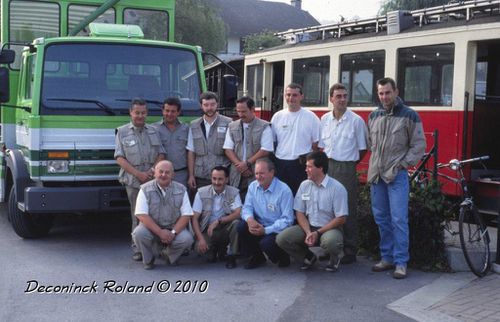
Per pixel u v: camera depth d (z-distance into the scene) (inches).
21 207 303.9
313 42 509.7
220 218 277.0
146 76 317.7
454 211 280.2
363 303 226.5
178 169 298.8
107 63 310.3
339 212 258.8
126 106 308.2
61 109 296.8
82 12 357.1
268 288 244.4
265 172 263.1
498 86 396.2
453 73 376.8
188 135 299.3
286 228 262.8
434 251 269.4
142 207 266.4
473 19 375.6
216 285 248.4
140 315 214.4
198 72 330.3
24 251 301.7
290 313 216.4
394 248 261.1
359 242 296.2
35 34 350.6
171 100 294.0
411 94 407.8
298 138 282.2
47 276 258.8
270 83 569.9
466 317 209.6
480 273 257.0
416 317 211.6
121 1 361.1
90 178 301.3
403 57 414.6
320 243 258.5
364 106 446.0
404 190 256.1
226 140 291.3
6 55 298.7
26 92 321.1
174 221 270.5
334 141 275.6
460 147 371.2
